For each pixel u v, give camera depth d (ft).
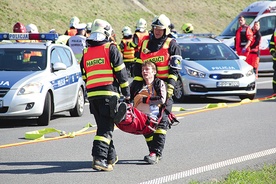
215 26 271.90
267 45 155.63
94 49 55.01
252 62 138.31
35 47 88.84
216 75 105.09
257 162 59.57
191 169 56.34
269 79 150.82
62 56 91.71
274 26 156.97
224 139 71.87
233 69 106.22
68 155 63.16
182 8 270.87
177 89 108.78
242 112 94.79
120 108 52.39
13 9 203.72
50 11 214.69
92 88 54.75
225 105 101.45
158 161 59.36
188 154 63.26
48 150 66.03
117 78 54.44
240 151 64.90
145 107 56.29
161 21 57.77
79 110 94.32
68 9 222.28
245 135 74.54
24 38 93.35
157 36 58.34
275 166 57.47
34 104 80.28
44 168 56.95
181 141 70.64
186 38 117.19
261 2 161.48
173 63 57.57
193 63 107.76
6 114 79.20
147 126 55.52
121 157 61.67
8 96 79.20
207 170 55.98
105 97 54.29
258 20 156.87
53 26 207.92
